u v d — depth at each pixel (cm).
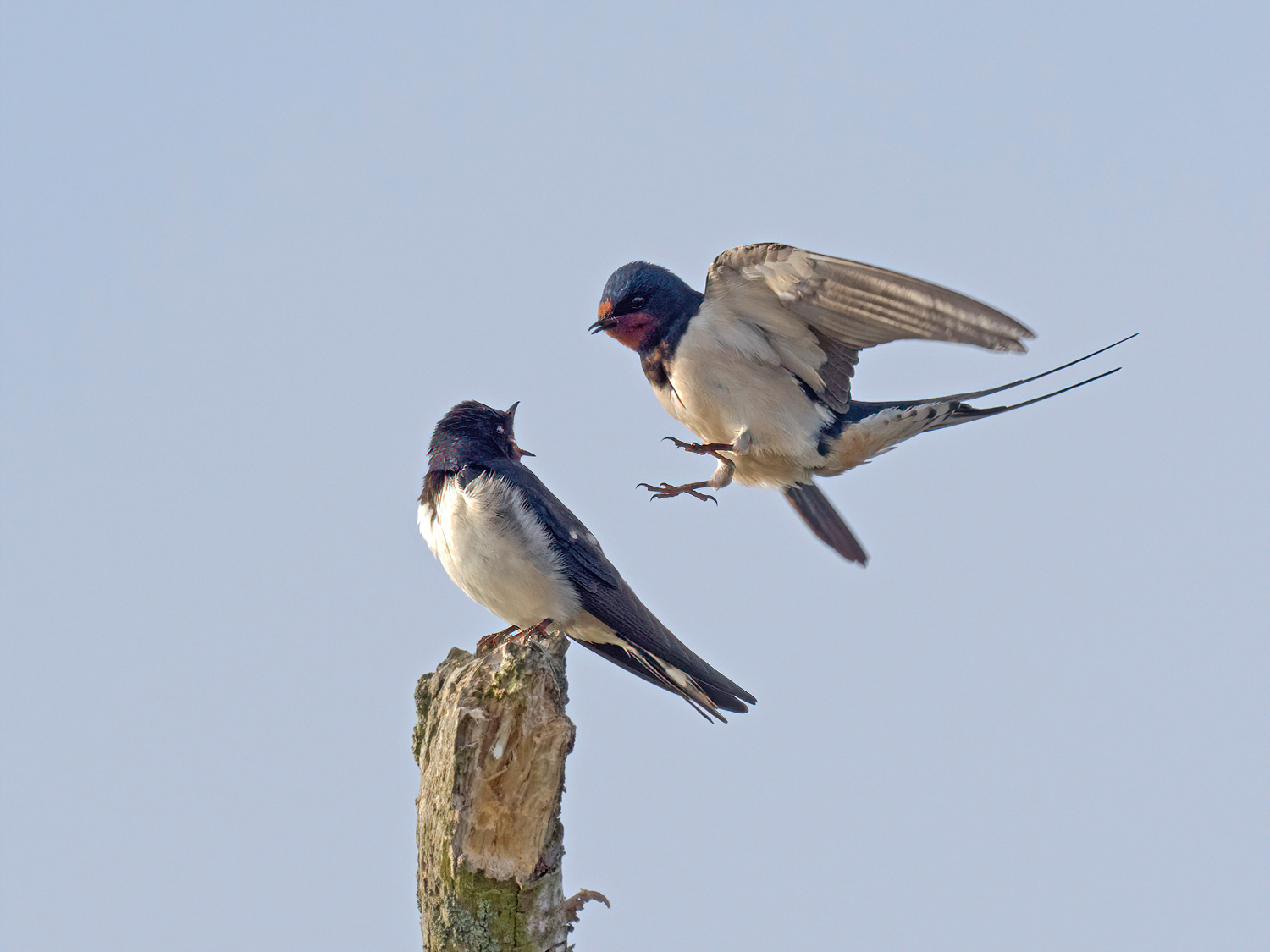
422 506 1273
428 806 913
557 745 882
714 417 1431
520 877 884
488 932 880
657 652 1221
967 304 1183
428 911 905
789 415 1418
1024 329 1156
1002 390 1459
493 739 883
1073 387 1353
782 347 1391
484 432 1301
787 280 1302
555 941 899
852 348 1386
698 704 1216
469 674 915
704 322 1388
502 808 887
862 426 1434
